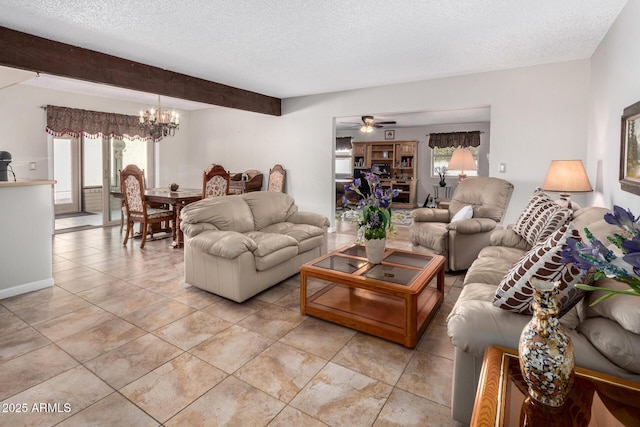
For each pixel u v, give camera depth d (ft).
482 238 12.35
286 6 8.82
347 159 35.55
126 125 21.07
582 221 8.02
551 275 4.48
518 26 10.05
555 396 3.25
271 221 13.00
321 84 17.01
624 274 2.87
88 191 23.36
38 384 6.09
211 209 10.97
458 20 9.64
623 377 3.80
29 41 10.64
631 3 8.32
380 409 5.57
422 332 7.90
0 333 7.84
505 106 14.53
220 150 23.84
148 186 23.38
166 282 11.23
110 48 11.93
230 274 9.48
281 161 21.08
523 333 3.47
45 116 17.98
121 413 5.44
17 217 9.98
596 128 11.96
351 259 9.45
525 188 14.40
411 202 31.37
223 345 7.44
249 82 16.61
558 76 13.52
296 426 5.21
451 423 5.25
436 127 30.94
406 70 14.53
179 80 14.97
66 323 8.35
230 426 5.20
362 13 9.19
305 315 8.87
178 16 9.41
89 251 15.07
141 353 7.10
